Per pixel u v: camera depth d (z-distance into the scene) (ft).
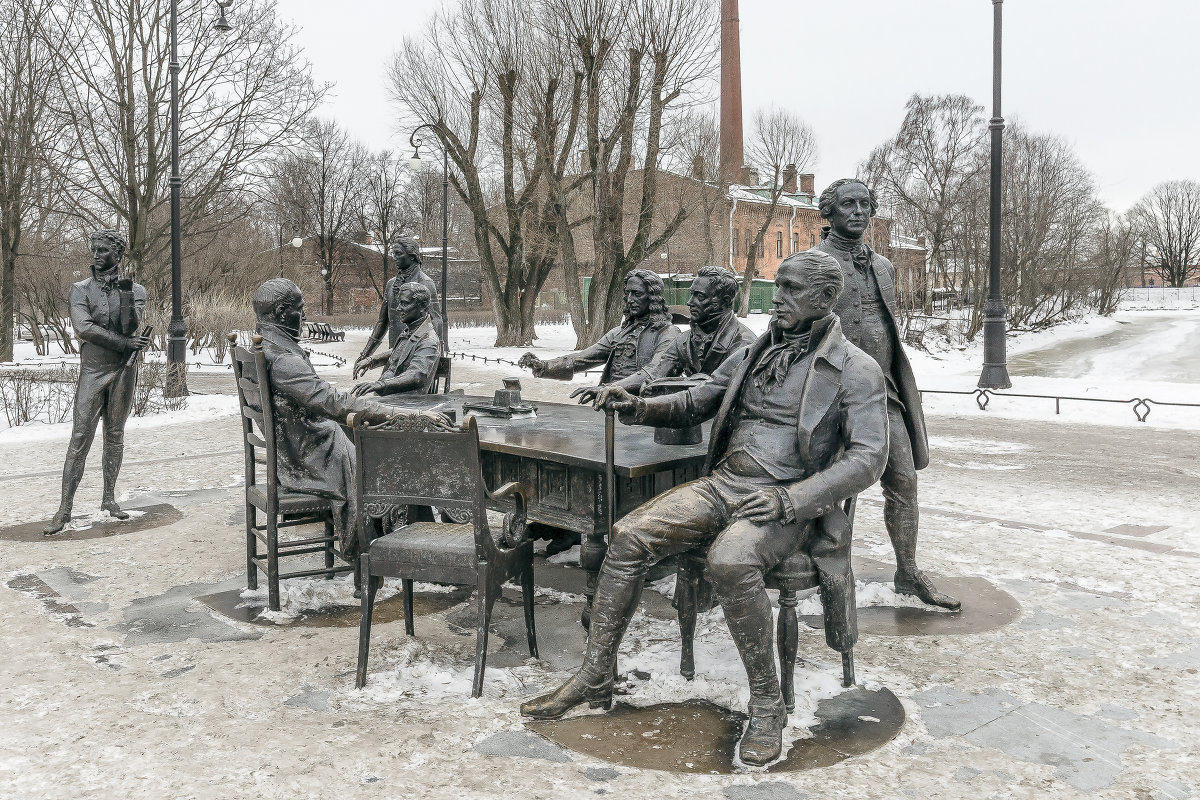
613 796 9.45
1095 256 171.63
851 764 10.18
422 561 12.20
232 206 87.81
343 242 197.77
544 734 10.94
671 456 14.03
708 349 16.44
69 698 12.09
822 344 11.48
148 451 34.91
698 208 109.19
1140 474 30.09
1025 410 47.96
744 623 10.49
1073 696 12.10
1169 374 74.84
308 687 12.47
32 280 93.30
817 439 11.39
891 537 16.20
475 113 100.12
